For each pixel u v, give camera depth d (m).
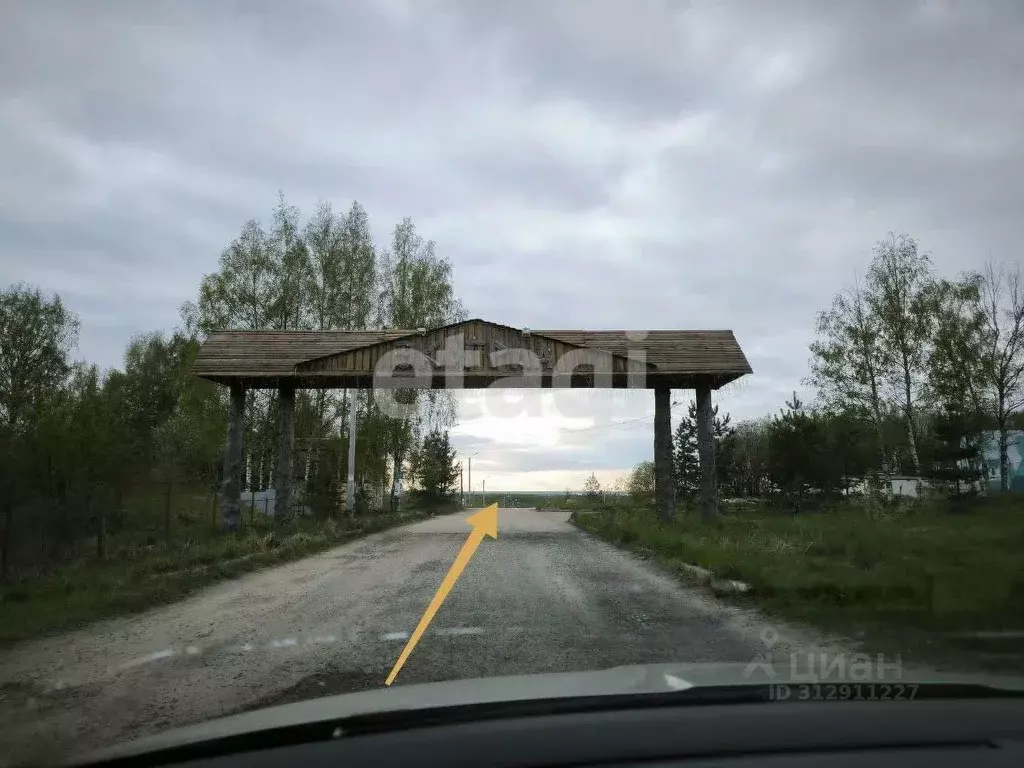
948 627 6.62
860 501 24.86
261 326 31.58
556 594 10.01
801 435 26.55
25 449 15.15
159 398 43.09
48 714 5.06
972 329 33.59
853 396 36.22
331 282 32.47
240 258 31.41
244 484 33.62
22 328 38.88
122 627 8.41
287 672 6.06
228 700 5.29
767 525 18.72
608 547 17.41
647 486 47.75
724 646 6.60
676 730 3.01
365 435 33.44
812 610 7.83
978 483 26.75
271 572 13.57
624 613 8.47
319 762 2.71
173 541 17.91
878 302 36.03
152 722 4.82
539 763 2.69
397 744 2.86
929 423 33.31
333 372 20.23
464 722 3.13
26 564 14.36
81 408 16.64
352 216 34.00
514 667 5.96
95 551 16.09
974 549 12.41
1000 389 32.91
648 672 4.11
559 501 67.00
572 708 3.29
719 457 34.47
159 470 21.09
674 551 13.81
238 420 20.88
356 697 3.62
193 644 7.36
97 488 16.23
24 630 7.98
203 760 2.83
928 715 3.21
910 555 11.70
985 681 3.79
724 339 22.12
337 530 21.67
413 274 35.81
